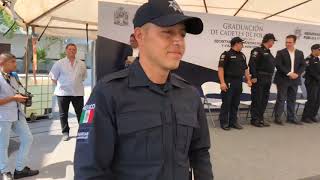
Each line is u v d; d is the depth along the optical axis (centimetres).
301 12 912
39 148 674
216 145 594
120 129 136
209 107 792
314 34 896
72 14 783
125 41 649
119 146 138
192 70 768
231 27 794
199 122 164
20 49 2469
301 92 907
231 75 709
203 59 774
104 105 137
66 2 661
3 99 472
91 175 135
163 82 147
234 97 728
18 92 492
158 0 141
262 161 508
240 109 887
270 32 841
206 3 841
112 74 146
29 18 715
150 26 141
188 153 162
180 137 146
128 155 137
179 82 158
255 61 747
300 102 859
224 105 725
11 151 633
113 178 141
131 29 652
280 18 962
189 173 160
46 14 695
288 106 819
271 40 739
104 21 642
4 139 478
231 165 486
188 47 762
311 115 836
